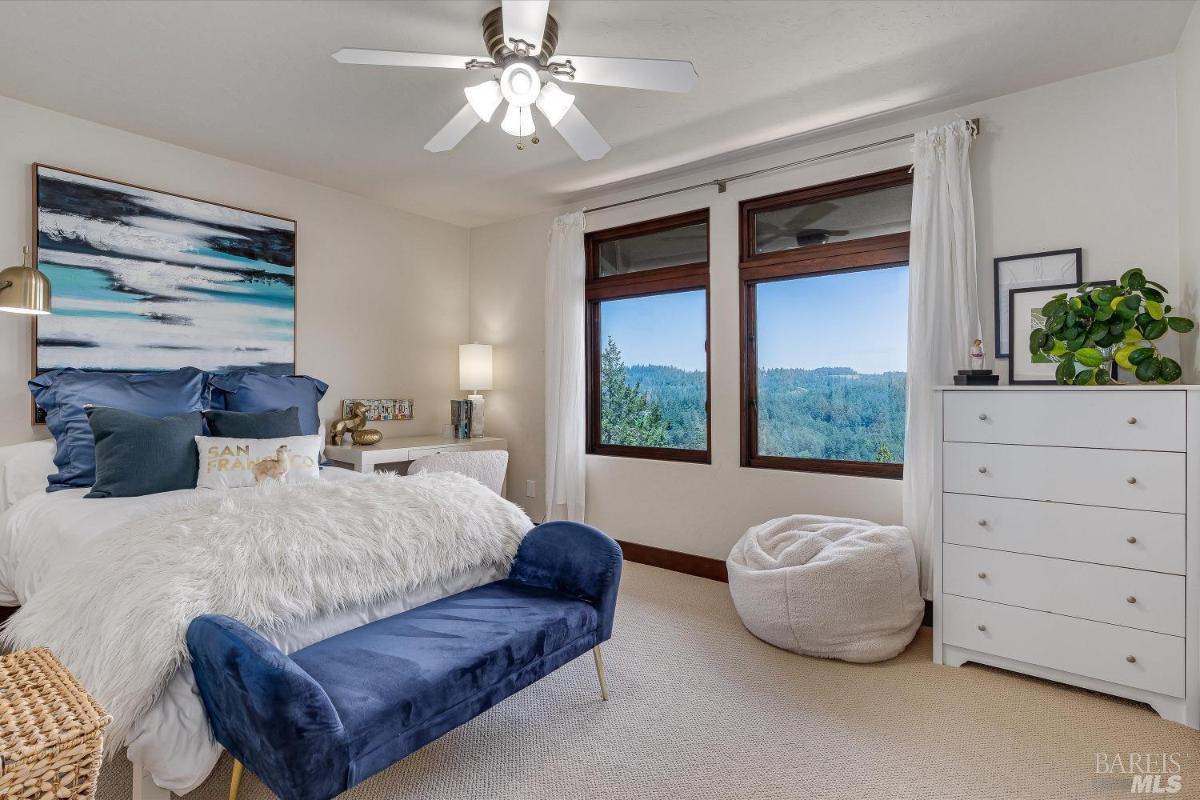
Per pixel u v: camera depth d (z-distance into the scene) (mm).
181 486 2525
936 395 2387
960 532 2338
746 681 2234
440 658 1546
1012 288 2605
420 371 4441
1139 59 2342
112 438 2426
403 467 4188
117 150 2955
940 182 2699
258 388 3154
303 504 1932
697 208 3584
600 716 1994
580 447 3998
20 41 2203
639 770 1710
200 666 1339
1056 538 2129
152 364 3041
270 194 3551
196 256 3205
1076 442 2090
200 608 1435
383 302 4188
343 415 3941
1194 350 2115
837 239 3164
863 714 2004
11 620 1631
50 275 2719
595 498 4047
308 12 2033
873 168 2975
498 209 4309
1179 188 2256
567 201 4117
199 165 3248
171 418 2621
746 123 2920
